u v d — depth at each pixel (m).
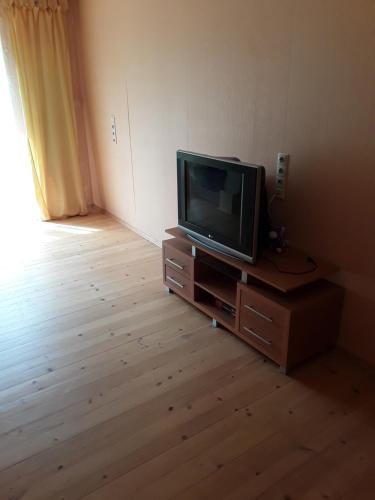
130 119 4.03
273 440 1.80
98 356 2.40
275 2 2.23
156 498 1.55
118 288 3.23
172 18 3.06
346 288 2.28
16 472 1.66
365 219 2.08
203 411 1.97
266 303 2.19
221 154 2.91
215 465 1.68
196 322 2.74
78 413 1.96
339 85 2.02
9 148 4.66
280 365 2.22
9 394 2.09
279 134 2.41
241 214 2.27
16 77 4.43
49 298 3.08
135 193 4.31
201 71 2.90
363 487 1.59
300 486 1.59
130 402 2.03
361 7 1.85
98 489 1.58
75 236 4.40
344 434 1.84
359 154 2.02
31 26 4.29
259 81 2.45
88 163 5.26
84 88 4.88
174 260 2.93
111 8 3.85
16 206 4.89
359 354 2.30
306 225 2.40
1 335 2.61
